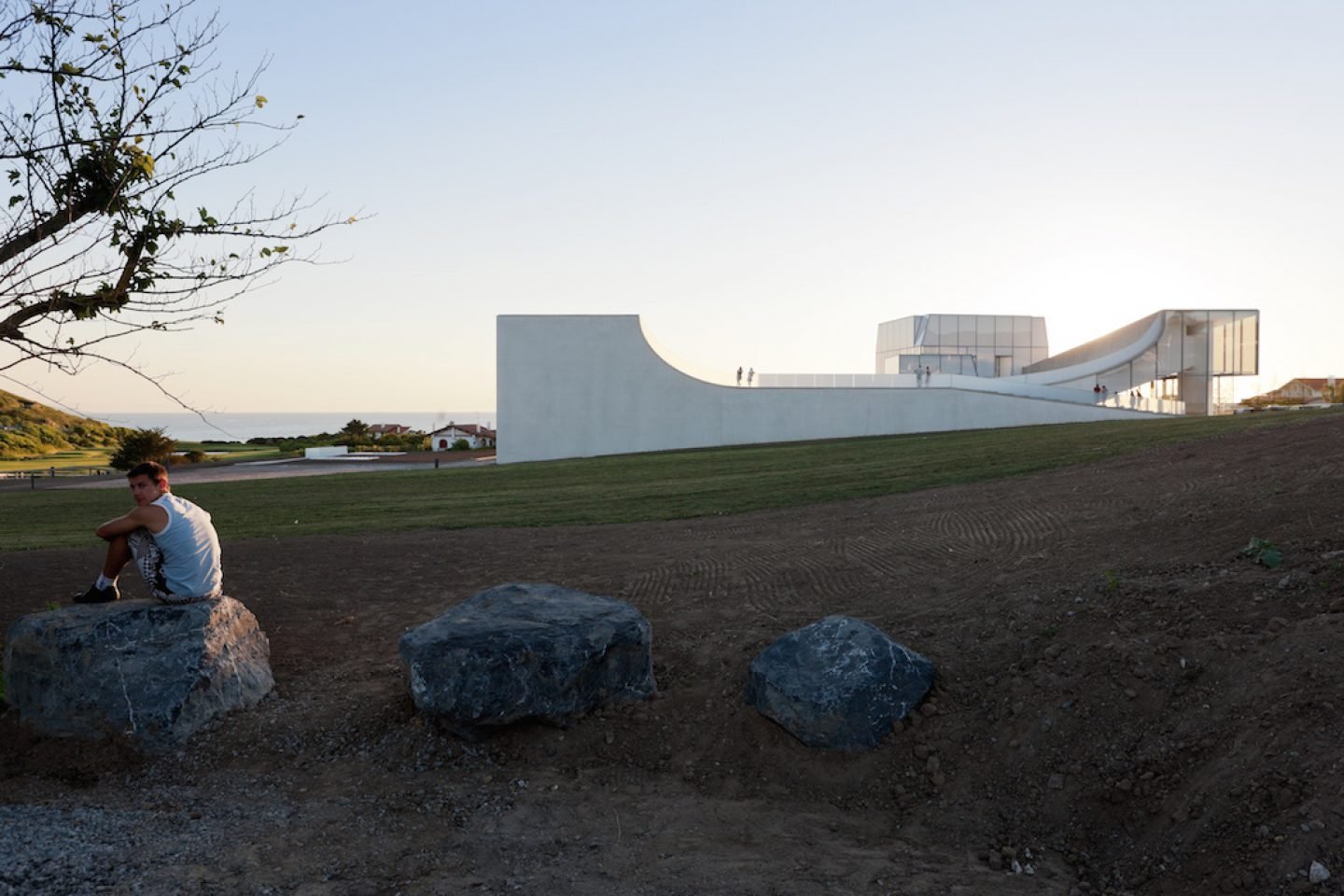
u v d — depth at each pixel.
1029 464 20.14
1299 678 5.54
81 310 6.82
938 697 6.66
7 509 24.84
